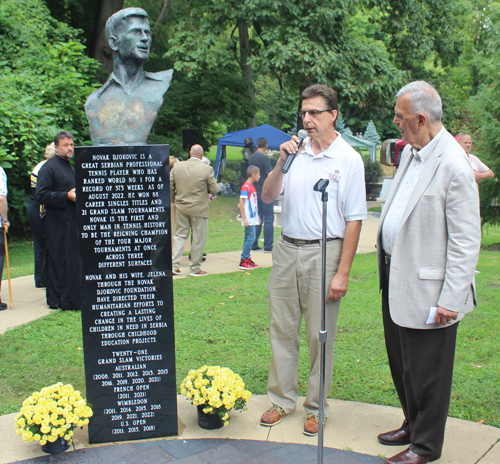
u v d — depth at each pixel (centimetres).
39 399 295
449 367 268
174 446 300
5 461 286
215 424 317
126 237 297
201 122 2258
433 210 258
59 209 538
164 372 310
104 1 1711
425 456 271
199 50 1733
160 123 2131
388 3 1897
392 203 283
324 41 1605
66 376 394
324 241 245
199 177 700
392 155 1738
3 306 568
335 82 1609
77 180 289
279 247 319
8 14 1290
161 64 2327
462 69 2903
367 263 806
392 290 271
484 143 931
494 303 546
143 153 289
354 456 284
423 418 271
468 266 251
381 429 313
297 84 1691
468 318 501
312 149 306
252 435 309
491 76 944
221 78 2122
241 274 733
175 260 728
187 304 574
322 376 248
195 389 313
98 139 303
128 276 301
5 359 424
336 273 302
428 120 257
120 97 303
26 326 505
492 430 305
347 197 297
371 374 388
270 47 1556
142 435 312
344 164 295
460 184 250
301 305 317
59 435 292
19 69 1192
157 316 306
